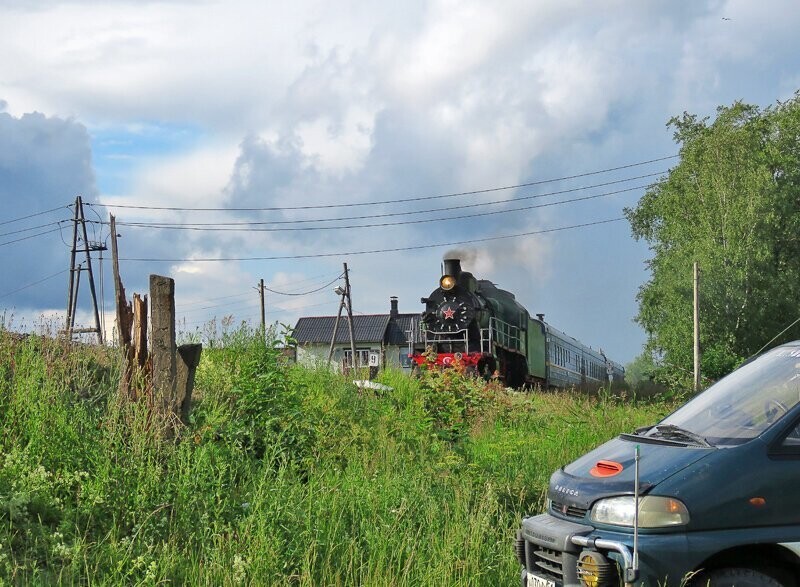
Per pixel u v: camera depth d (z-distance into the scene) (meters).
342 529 8.27
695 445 6.50
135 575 7.07
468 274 34.94
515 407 17.86
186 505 8.19
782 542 6.01
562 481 6.89
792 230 46.09
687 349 42.75
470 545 8.04
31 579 6.71
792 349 7.32
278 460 10.73
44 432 9.10
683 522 6.02
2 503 7.68
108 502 8.12
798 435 6.29
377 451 12.00
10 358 11.08
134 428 8.84
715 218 45.47
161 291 10.20
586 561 6.18
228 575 7.02
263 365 12.16
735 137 46.97
